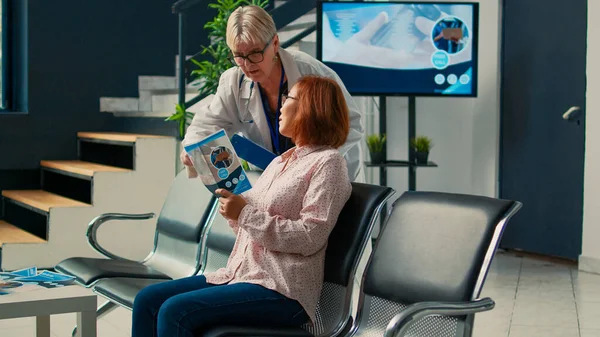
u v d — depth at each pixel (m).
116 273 3.11
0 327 3.91
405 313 1.93
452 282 2.09
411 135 5.82
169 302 2.22
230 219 2.48
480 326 3.92
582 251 5.38
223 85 3.10
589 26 5.27
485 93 6.15
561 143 5.63
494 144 6.11
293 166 2.41
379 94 5.62
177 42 7.00
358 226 2.38
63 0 6.40
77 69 6.50
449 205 2.22
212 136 2.39
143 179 5.53
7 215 6.18
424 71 5.63
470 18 5.62
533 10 5.79
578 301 4.46
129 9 6.73
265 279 2.31
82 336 2.48
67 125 6.46
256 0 5.55
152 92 6.75
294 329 2.28
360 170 3.49
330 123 2.38
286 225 2.27
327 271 2.43
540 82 5.76
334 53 5.54
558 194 5.68
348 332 2.36
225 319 2.23
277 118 3.03
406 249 2.26
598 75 5.22
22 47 6.37
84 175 5.52
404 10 5.57
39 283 2.62
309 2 6.41
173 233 3.39
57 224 5.28
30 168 6.32
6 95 6.52
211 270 3.12
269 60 2.80
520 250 6.07
